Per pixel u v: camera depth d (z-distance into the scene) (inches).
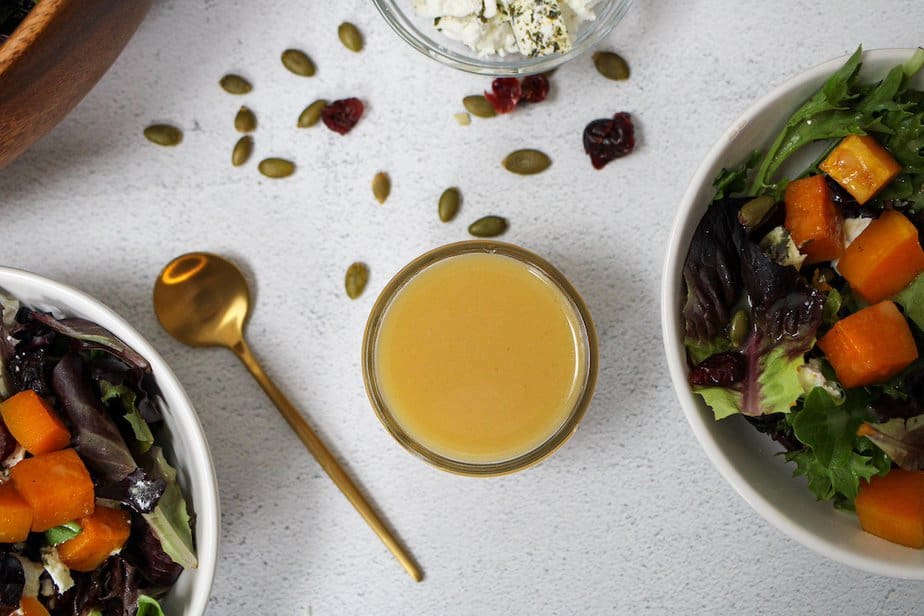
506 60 17.2
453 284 16.9
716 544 17.9
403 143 17.8
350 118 17.6
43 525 15.9
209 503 16.1
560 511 17.9
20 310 16.6
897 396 16.1
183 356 17.8
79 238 17.8
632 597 18.0
